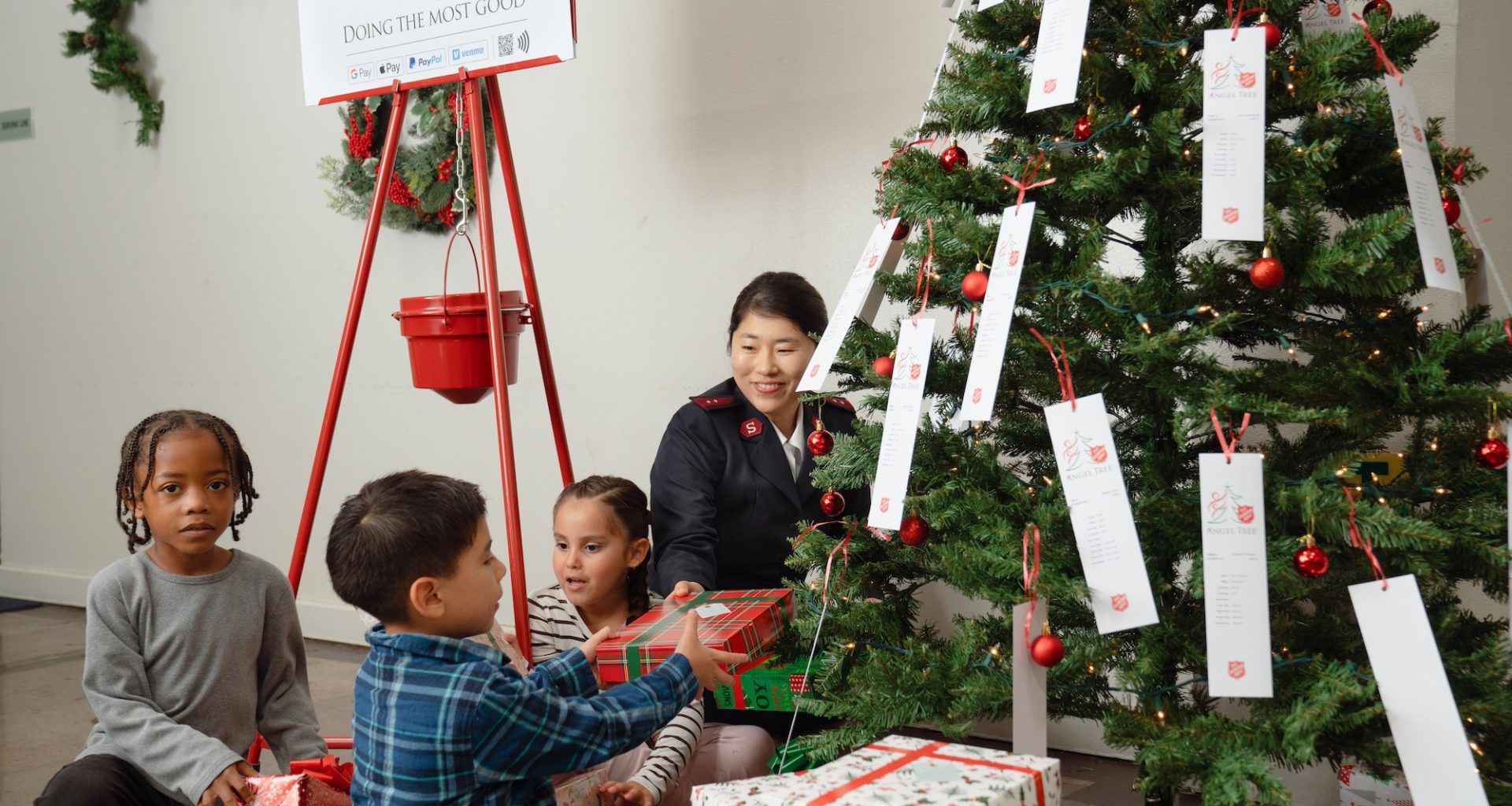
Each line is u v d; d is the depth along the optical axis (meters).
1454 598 1.32
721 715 1.91
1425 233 1.15
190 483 1.50
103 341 3.76
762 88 2.57
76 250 3.79
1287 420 1.13
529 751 1.17
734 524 1.96
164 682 1.52
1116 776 2.12
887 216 1.46
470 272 3.00
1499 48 1.91
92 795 1.40
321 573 3.33
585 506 1.68
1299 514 1.19
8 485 4.04
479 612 1.26
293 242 3.31
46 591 3.93
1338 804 1.93
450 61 2.03
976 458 1.36
